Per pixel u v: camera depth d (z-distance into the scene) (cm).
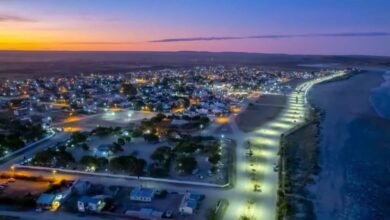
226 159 11762
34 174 10506
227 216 8031
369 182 10244
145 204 8681
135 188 9275
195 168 10700
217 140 13938
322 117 18575
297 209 8412
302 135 14900
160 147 12450
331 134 15288
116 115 19488
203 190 9419
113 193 9219
